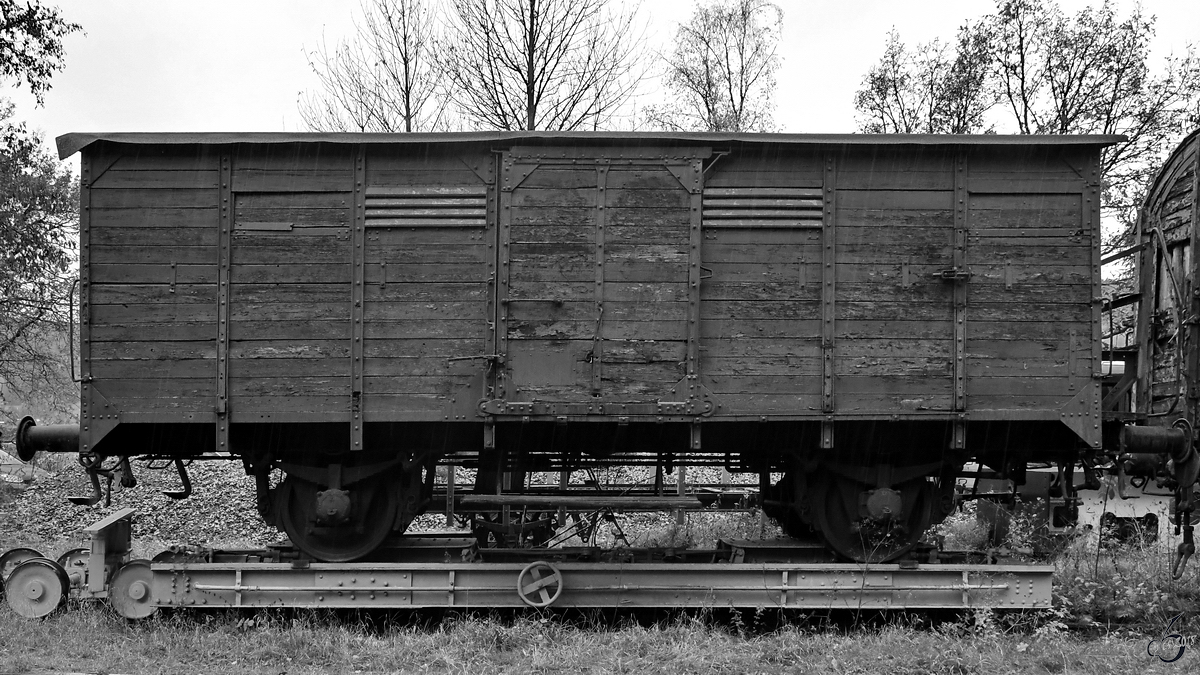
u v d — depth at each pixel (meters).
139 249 7.23
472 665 6.30
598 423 7.58
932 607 7.48
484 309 7.27
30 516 13.52
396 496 7.91
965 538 11.62
